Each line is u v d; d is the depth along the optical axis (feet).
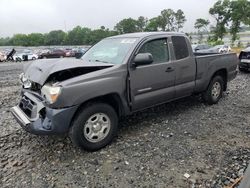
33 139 13.99
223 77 20.59
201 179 10.21
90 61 13.83
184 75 16.38
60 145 13.24
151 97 14.56
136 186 9.89
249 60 35.32
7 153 12.52
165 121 16.39
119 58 13.70
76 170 11.02
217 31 189.78
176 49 15.94
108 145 13.12
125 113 13.58
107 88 12.30
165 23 272.72
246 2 175.11
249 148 12.69
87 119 11.96
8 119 17.25
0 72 49.11
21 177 10.60
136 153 12.33
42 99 11.70
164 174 10.61
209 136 14.15
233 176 10.34
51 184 10.13
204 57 17.83
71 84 11.18
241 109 18.84
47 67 11.92
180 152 12.35
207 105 19.69
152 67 14.28
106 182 10.18
